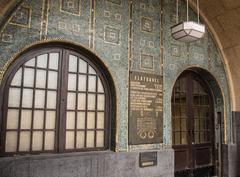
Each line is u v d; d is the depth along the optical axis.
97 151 4.91
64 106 4.68
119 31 5.30
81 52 4.95
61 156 4.37
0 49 4.04
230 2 6.14
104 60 5.01
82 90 4.93
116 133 5.00
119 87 5.14
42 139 4.42
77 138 4.78
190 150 6.51
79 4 4.85
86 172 4.55
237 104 6.98
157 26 5.90
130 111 5.22
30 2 4.36
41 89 4.50
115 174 4.86
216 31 6.94
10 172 3.89
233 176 6.73
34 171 4.08
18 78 4.31
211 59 6.83
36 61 4.50
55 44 4.66
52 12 4.55
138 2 5.67
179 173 6.20
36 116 4.41
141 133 5.31
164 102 5.76
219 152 6.95
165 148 5.63
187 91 6.66
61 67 4.72
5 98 4.14
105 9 5.16
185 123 6.51
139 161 5.18
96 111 5.04
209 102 7.03
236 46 6.78
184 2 6.49
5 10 4.11
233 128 6.99
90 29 4.92
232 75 7.05
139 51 5.52
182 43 6.29
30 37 4.30
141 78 5.46
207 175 6.76
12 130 4.17
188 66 6.32
